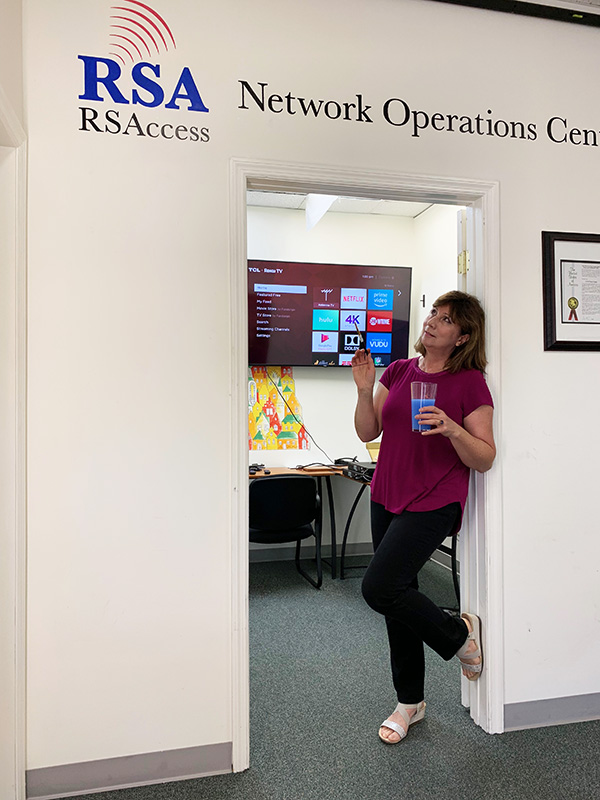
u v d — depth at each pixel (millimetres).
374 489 2033
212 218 1826
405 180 1982
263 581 3805
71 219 1734
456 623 1954
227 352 1840
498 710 2025
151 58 1790
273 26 1883
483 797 1682
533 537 2084
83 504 1744
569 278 2121
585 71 2166
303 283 4105
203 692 1816
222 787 1738
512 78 2092
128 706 1770
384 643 2799
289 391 4246
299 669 2516
